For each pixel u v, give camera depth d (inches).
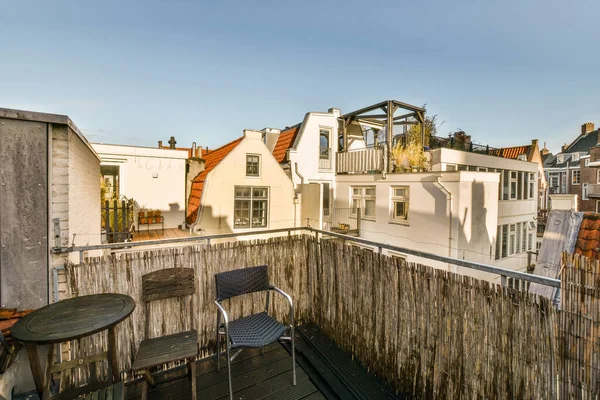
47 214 97.9
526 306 69.6
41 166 96.7
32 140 95.2
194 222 364.8
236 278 114.9
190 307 123.6
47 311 79.1
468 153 460.8
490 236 410.0
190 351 89.5
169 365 116.3
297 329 149.5
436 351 90.2
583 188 1057.5
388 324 106.9
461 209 363.3
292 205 428.5
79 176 130.1
